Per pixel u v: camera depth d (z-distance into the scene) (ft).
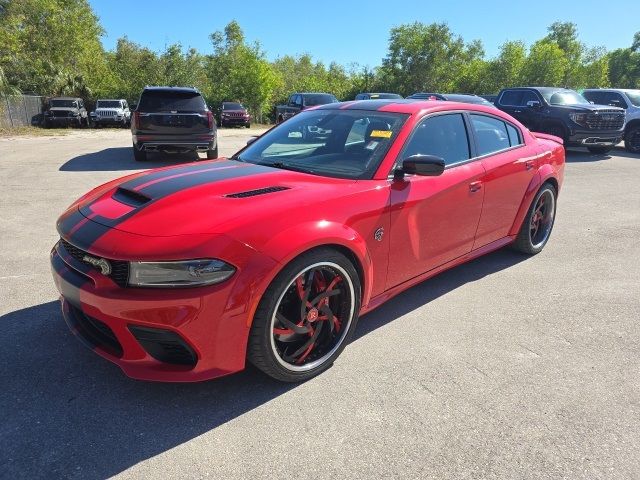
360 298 9.95
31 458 7.18
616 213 23.17
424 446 7.63
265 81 136.77
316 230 8.68
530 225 15.96
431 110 12.21
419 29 181.16
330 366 9.84
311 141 12.12
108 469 7.03
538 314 12.35
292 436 7.80
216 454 7.38
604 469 7.20
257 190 9.35
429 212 11.39
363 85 186.19
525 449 7.60
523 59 173.06
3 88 76.07
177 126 37.04
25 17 123.03
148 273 7.63
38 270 14.21
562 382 9.44
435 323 11.76
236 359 8.21
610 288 14.10
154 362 8.16
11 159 38.55
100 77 134.00
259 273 7.95
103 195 9.94
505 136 14.79
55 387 8.88
